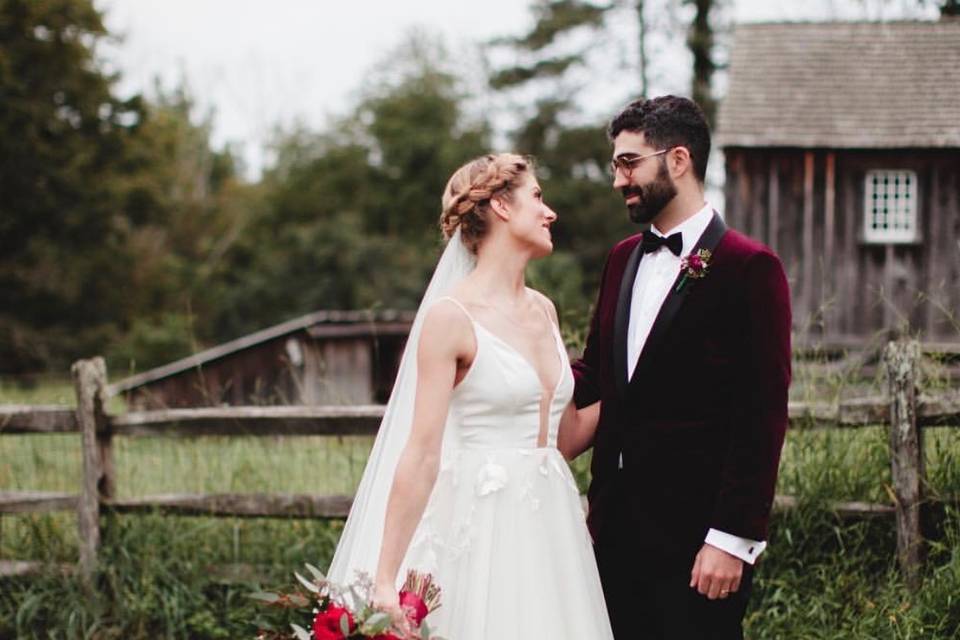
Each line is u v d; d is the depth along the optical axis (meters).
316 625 2.40
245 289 32.47
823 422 4.09
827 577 3.99
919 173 13.20
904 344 3.96
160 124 28.17
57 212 23.84
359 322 14.38
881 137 13.07
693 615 2.85
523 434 2.79
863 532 4.10
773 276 2.81
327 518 4.54
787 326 2.80
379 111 37.38
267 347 13.26
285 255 33.31
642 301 3.00
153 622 4.55
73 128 24.08
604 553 3.01
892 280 13.34
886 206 13.45
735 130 13.45
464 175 2.89
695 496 2.86
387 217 36.12
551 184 28.50
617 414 2.98
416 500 2.61
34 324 25.70
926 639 3.60
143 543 4.68
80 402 4.72
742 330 2.82
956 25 14.20
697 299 2.86
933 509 3.98
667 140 2.90
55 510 4.72
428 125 36.62
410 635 2.42
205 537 4.78
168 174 29.91
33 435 5.45
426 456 2.63
